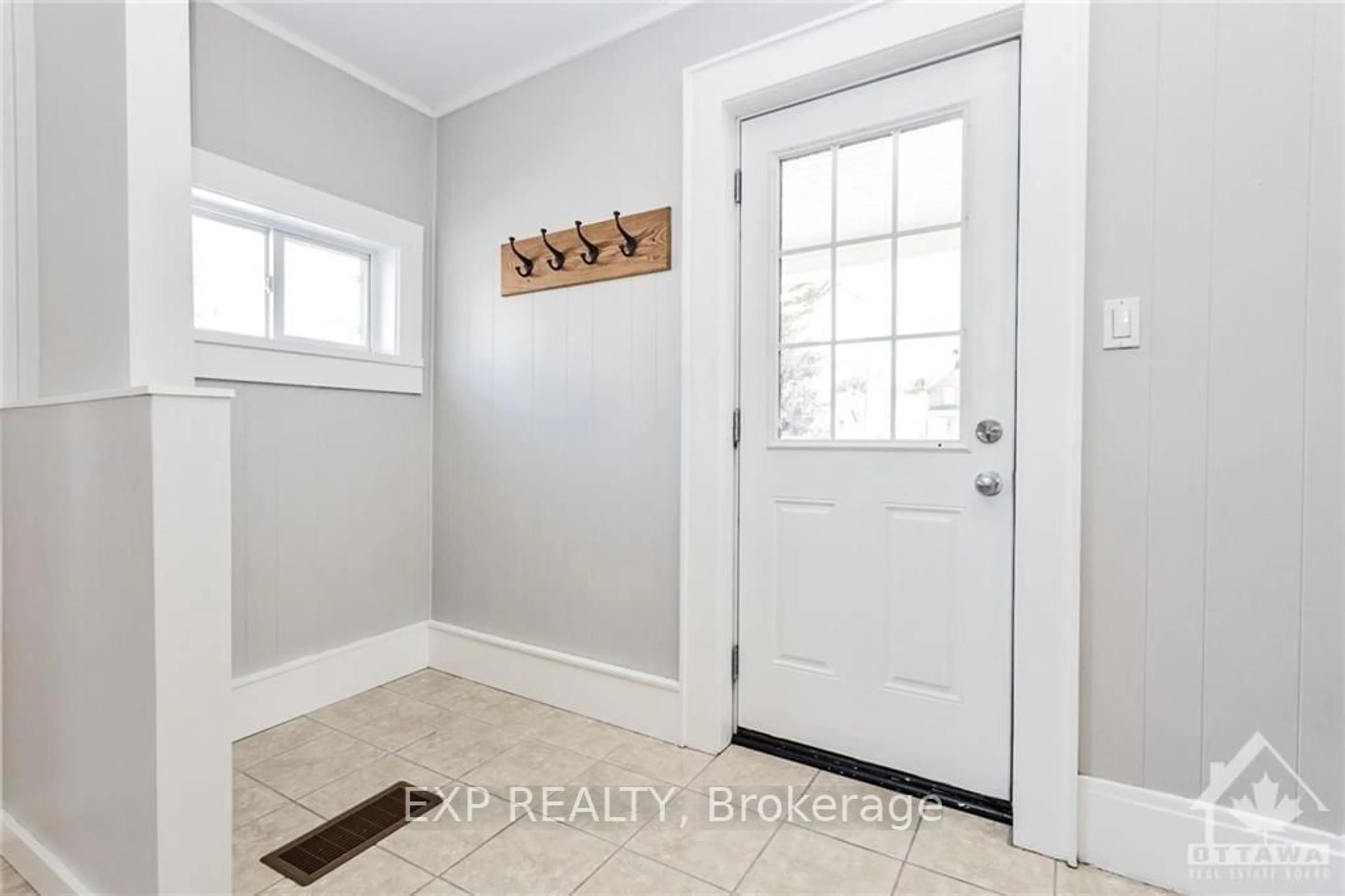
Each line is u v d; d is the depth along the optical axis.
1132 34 1.36
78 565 1.28
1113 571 1.40
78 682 1.28
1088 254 1.41
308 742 1.99
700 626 1.95
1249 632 1.29
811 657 1.88
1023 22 1.48
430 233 2.63
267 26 2.07
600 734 2.06
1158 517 1.36
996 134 1.60
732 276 1.95
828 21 1.71
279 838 1.50
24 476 1.45
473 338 2.53
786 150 1.89
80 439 1.27
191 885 1.13
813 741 1.88
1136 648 1.38
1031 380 1.46
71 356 1.37
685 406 1.97
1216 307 1.30
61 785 1.33
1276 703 1.27
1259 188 1.26
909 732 1.73
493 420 2.47
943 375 1.69
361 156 2.36
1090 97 1.41
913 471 1.72
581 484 2.23
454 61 2.29
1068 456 1.42
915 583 1.72
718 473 1.92
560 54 2.24
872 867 1.41
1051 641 1.44
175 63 1.27
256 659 2.08
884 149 1.76
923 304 1.71
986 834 1.53
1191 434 1.33
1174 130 1.33
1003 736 1.61
